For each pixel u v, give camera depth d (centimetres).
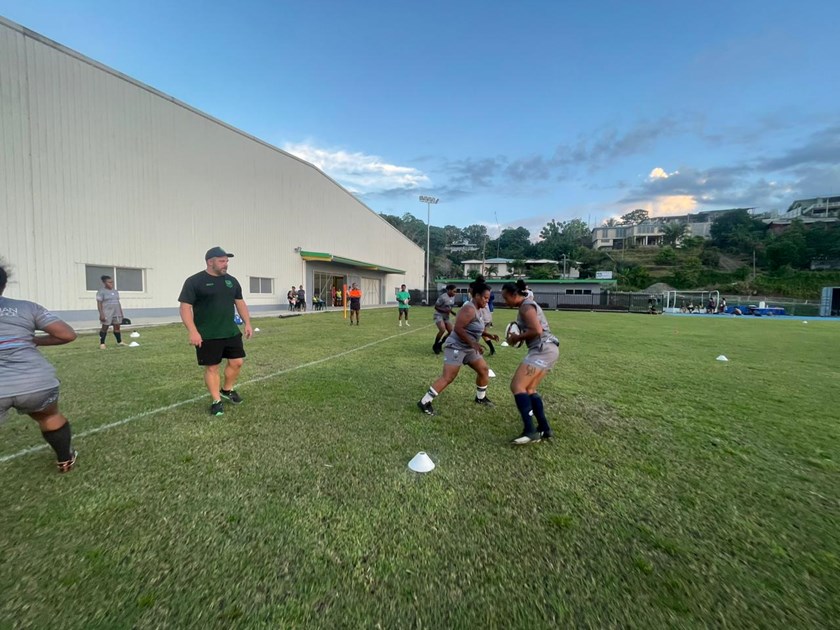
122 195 1410
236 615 157
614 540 211
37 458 297
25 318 245
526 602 168
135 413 403
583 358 823
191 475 273
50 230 1220
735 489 270
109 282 835
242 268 1981
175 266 1608
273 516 226
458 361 412
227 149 1864
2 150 1111
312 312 2250
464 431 371
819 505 251
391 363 703
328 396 477
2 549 193
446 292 804
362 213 3338
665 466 304
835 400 505
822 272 5622
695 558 198
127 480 265
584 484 272
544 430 352
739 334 1484
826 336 1435
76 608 159
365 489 259
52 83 1216
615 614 162
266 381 552
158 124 1531
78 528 211
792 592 176
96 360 688
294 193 2369
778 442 357
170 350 800
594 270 7025
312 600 166
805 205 8469
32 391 240
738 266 6694
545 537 212
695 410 454
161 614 157
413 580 179
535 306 346
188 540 203
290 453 312
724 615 162
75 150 1274
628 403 479
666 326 1834
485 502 246
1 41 1103
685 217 9694
